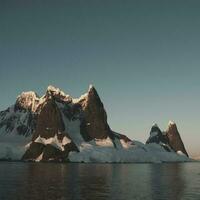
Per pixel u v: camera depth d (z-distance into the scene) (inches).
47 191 2783.0
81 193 2701.8
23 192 2709.2
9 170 5344.5
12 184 3248.0
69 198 2455.7
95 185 3280.0
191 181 3951.8
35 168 6013.8
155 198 2524.6
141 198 2514.8
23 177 4018.2
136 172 5502.0
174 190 3019.2
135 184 3467.0
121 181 3754.9
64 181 3599.9
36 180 3661.4
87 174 4677.7
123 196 2593.5
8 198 2416.3
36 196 2516.0
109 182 3599.9
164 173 5438.0
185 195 2706.7
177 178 4389.8
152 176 4655.5
